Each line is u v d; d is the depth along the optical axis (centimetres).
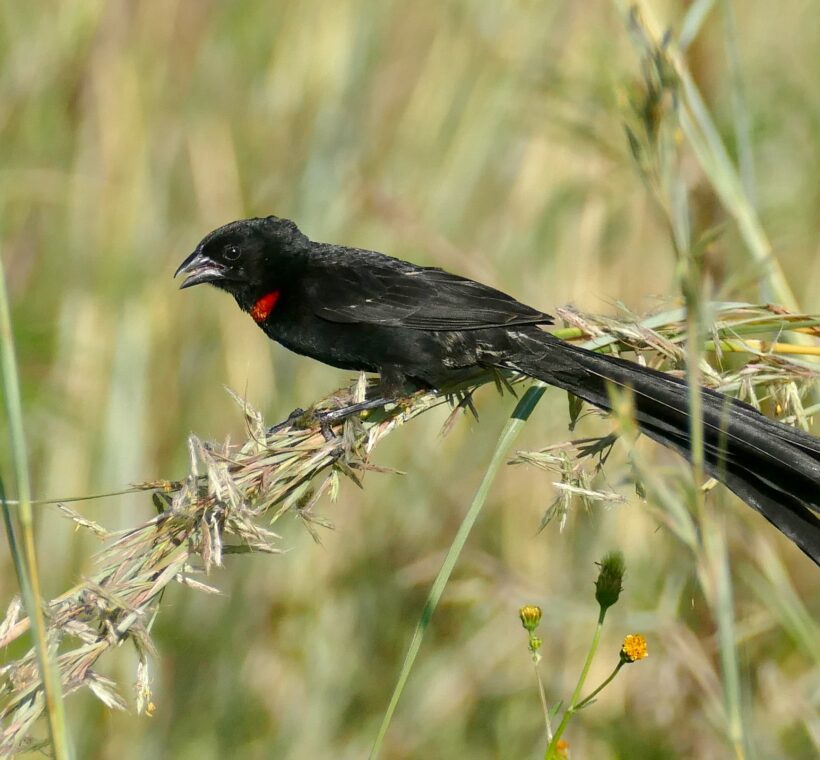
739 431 649
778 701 948
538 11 1165
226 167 1174
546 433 1124
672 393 688
